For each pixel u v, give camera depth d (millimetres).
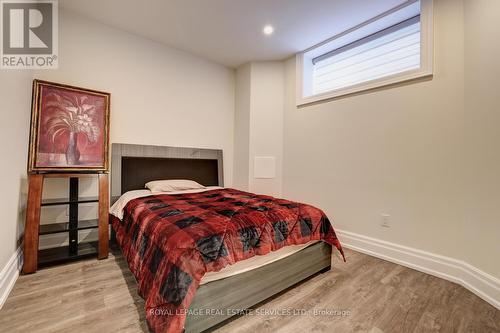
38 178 1998
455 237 1980
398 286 1879
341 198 2838
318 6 2336
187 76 3398
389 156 2408
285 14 2480
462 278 1902
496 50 1653
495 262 1648
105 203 2303
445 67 2041
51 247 2410
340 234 2836
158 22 2670
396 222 2354
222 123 3803
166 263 1287
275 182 3586
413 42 2404
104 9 2447
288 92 3492
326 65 3229
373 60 2729
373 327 1409
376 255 2479
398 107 2344
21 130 1996
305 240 1865
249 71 3619
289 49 3229
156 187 2689
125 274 1974
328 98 2959
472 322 1459
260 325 1413
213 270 1312
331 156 2945
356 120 2693
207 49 3279
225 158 3846
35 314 1448
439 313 1544
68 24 2488
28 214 1935
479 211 1780
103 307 1530
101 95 2574
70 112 2369
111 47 2766
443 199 2055
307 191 3227
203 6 2373
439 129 2076
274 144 3578
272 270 1662
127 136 2908
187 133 3422
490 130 1699
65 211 2502
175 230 1434
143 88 3014
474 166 1828
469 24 1876
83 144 2424
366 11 2398
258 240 1582
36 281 1831
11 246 1791
